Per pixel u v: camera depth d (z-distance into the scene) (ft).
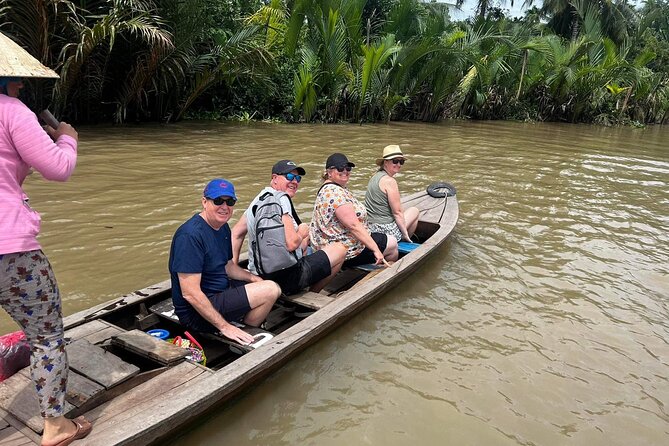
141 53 42.14
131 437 7.84
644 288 16.78
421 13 69.62
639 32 95.66
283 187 12.87
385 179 17.52
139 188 24.81
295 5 52.01
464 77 71.56
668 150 52.95
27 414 8.09
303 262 13.32
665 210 26.86
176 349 10.00
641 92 85.10
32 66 6.99
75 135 7.74
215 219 10.67
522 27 80.64
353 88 58.75
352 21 57.11
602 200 28.25
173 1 40.96
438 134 54.39
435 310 14.48
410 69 65.16
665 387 11.62
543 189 30.09
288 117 57.00
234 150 36.29
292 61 56.80
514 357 12.44
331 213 14.53
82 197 22.91
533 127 71.26
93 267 15.89
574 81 79.30
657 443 9.88
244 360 9.95
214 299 11.18
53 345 7.41
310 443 9.41
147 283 15.01
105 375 8.84
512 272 17.44
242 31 46.21
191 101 48.80
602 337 13.58
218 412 9.93
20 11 34.58
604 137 62.90
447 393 10.98
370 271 15.51
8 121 6.70
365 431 9.77
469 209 24.94
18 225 6.85
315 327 11.30
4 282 6.87
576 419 10.43
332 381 11.15
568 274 17.57
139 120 48.24
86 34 35.40
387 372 11.57
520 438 9.82
